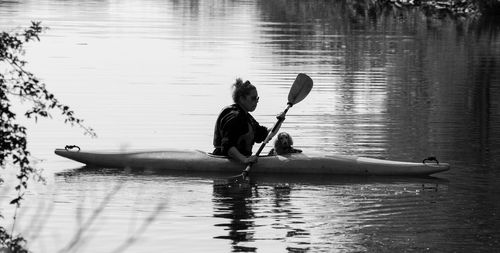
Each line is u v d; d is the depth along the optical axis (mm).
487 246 17594
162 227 18453
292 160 23516
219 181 22531
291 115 31641
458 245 17625
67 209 19453
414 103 34969
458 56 50656
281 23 69938
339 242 17688
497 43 57875
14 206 19406
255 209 19938
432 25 70312
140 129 28531
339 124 30141
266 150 25906
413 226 18859
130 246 17172
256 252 17000
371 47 54406
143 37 56500
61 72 40406
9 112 13141
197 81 39062
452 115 32438
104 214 19188
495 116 32344
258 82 39312
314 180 22844
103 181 22109
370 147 26531
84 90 35781
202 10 81750
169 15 75062
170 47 51500
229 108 23844
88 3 85562
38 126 28031
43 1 85312
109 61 44656
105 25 63781
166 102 33594
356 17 77000
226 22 69562
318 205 20391
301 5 90125
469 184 22547
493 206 20500
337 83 39812
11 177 21641
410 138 28078
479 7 82750
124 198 20562
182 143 26734
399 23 71688
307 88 25547
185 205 20156
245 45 53562
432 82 40781
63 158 24312
